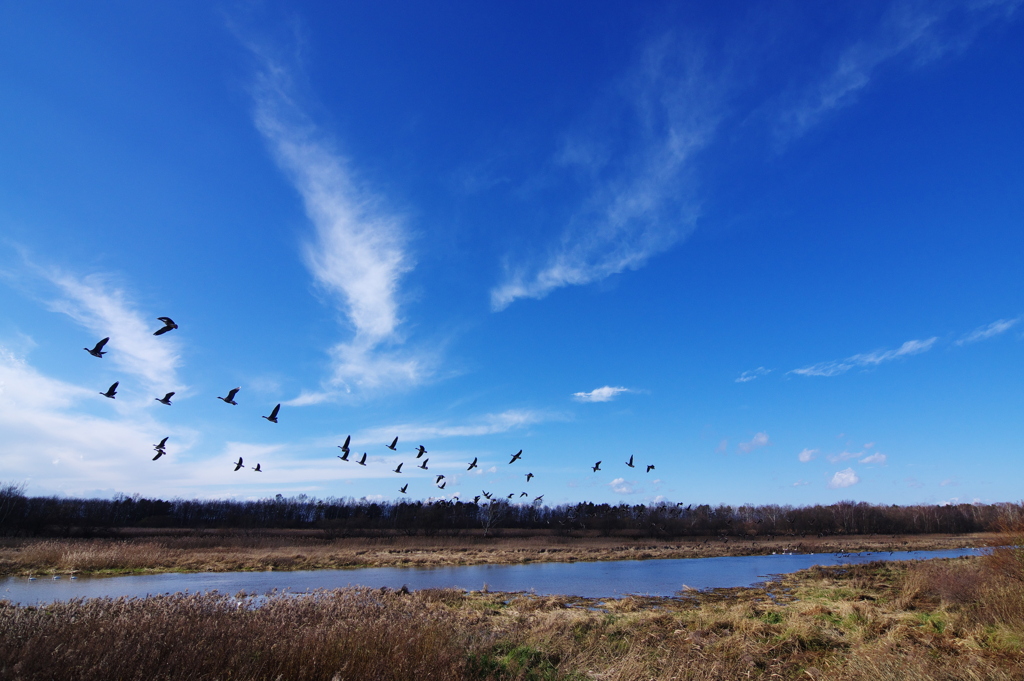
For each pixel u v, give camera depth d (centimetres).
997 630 1573
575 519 9356
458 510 8631
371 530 7950
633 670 1262
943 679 1109
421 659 1156
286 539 6712
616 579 4044
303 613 1412
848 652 1448
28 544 4878
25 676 850
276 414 1641
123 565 4162
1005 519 2070
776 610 2247
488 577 4156
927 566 3594
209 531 7419
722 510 10575
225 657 1022
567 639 1555
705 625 1911
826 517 10806
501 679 1200
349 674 1030
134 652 967
